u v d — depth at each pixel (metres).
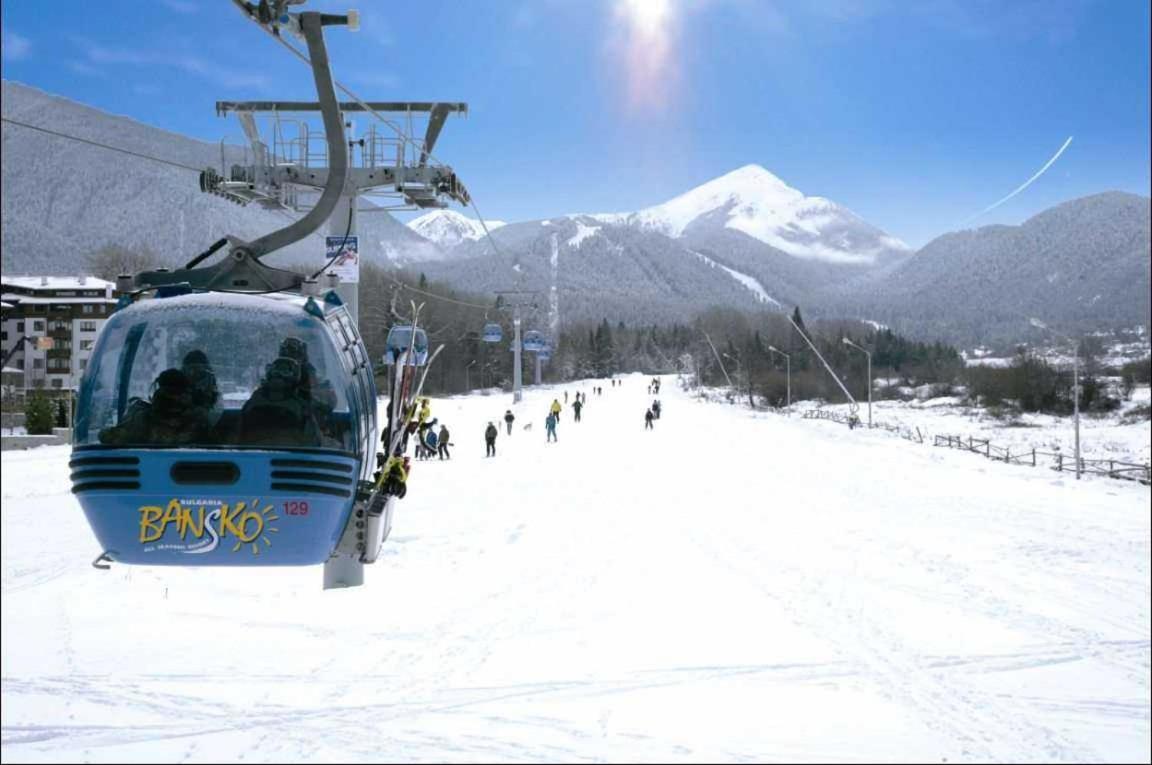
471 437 50.28
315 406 7.20
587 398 114.88
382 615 11.05
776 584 13.80
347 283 14.22
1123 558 17.08
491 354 129.50
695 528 19.33
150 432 7.05
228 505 6.97
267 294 7.46
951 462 42.44
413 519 19.31
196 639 9.87
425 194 15.49
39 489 27.66
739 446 47.56
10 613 10.87
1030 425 84.94
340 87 12.52
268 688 8.41
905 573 15.07
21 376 61.88
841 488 29.41
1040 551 17.78
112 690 8.29
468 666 9.23
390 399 8.44
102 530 7.05
